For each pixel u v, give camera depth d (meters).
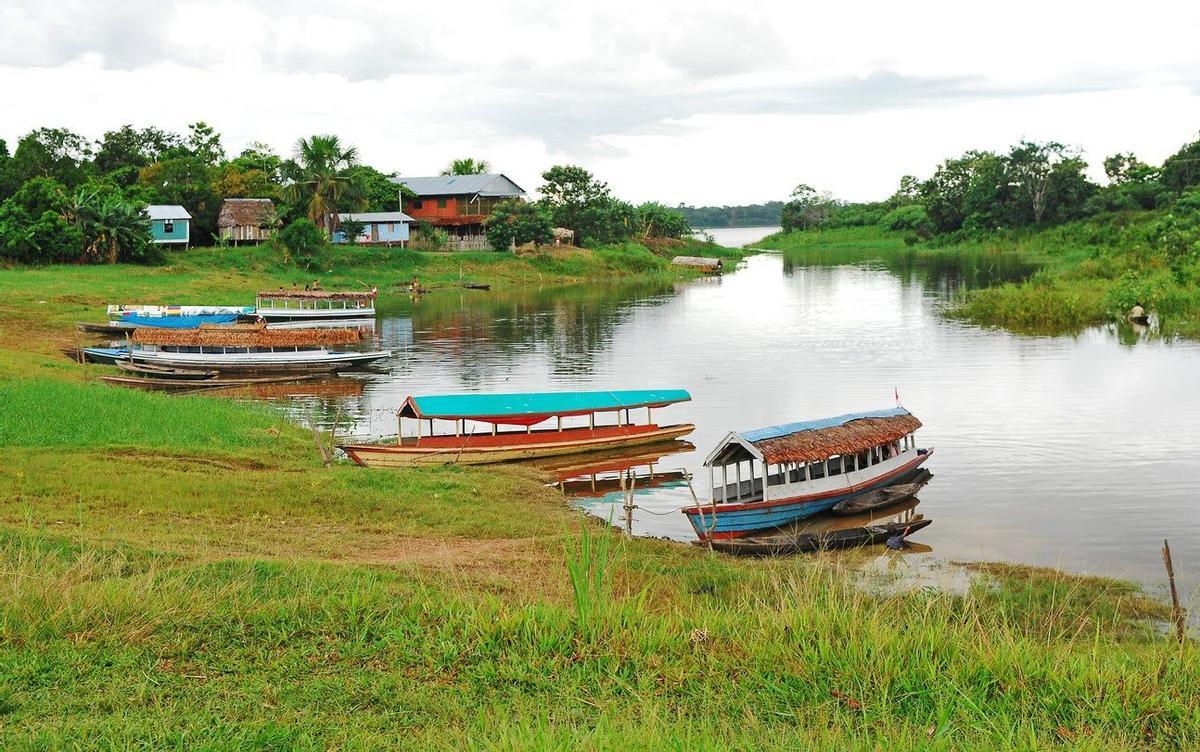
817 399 38.22
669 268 107.19
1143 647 14.66
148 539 17.91
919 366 44.66
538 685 11.12
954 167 144.62
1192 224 81.25
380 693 10.80
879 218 176.12
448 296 80.62
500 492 25.48
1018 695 11.01
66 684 10.70
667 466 29.94
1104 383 39.72
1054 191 130.75
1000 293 64.69
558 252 103.62
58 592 12.62
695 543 22.11
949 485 26.45
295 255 82.56
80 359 42.78
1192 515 23.53
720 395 39.41
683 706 10.71
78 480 22.47
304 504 22.30
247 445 28.39
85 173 97.88
